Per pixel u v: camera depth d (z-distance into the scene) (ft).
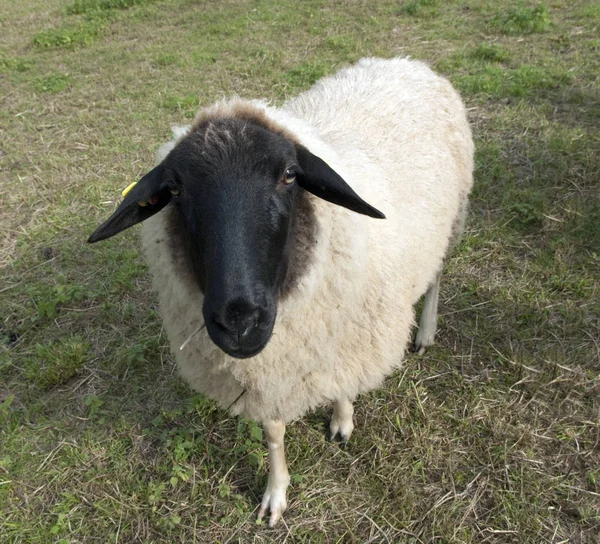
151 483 2.70
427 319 3.24
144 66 7.22
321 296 2.05
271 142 1.72
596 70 5.82
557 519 2.41
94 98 6.50
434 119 2.95
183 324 2.14
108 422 3.03
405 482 2.61
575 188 4.21
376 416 2.93
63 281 3.96
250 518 2.58
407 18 7.79
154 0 10.10
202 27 8.46
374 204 2.26
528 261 3.72
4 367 3.38
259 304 1.59
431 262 2.75
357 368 2.35
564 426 2.76
